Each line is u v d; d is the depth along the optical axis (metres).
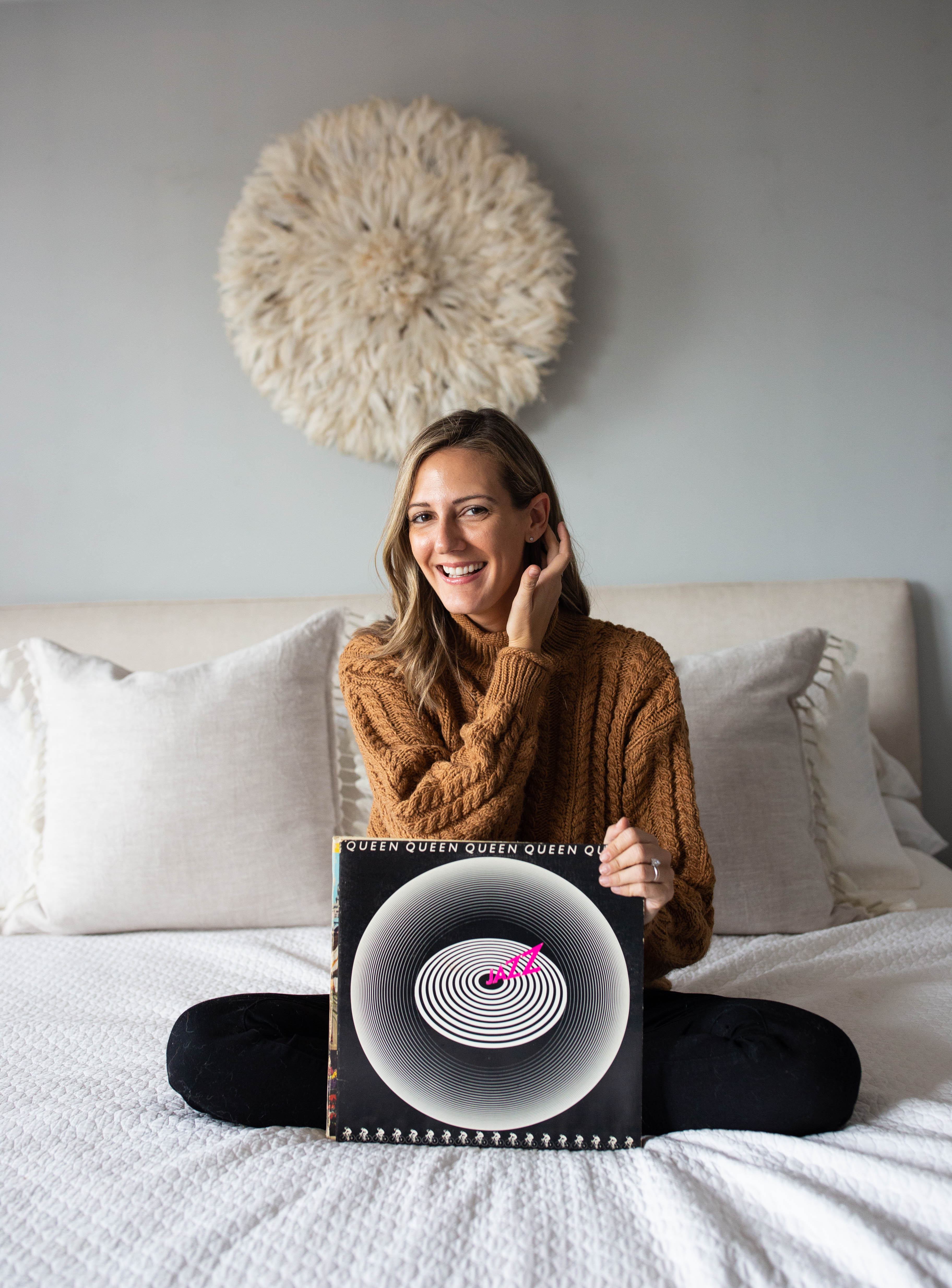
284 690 1.69
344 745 1.75
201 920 1.60
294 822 1.63
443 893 0.96
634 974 0.93
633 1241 0.73
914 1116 0.90
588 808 1.16
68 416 2.29
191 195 2.27
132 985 1.35
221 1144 0.89
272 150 2.20
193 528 2.29
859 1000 1.24
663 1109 0.94
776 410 2.25
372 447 2.21
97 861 1.57
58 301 2.29
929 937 1.47
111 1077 1.06
